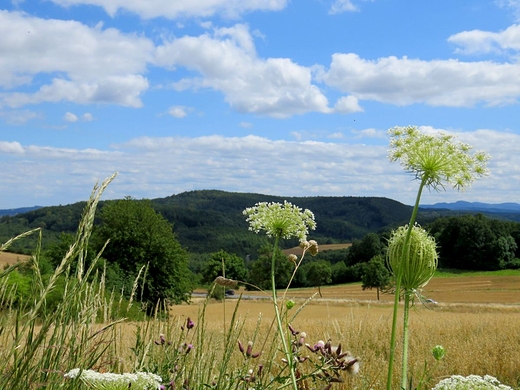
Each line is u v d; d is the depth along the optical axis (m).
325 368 2.49
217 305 36.72
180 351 2.84
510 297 63.25
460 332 17.66
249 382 2.75
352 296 61.47
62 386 2.09
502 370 10.45
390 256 2.66
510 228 76.25
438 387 2.21
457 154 2.53
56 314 2.05
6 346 2.08
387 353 10.00
